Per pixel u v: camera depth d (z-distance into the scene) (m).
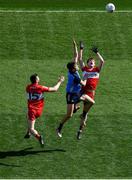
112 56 78.88
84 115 58.72
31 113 55.97
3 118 62.62
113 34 83.88
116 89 70.06
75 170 54.22
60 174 53.50
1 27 84.25
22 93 68.56
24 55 78.12
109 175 53.53
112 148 57.81
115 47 80.94
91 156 56.44
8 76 72.38
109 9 89.19
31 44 80.62
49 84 70.94
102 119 63.06
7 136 59.34
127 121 62.84
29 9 90.25
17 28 84.25
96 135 60.00
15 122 62.00
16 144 58.09
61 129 60.38
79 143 58.59
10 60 76.62
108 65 76.31
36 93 55.94
